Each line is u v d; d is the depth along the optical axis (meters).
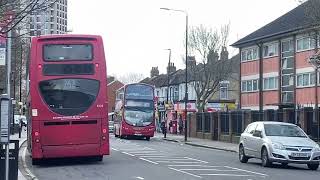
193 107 70.00
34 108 22.00
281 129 23.22
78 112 22.20
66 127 22.14
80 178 18.19
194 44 65.12
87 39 22.61
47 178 18.25
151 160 25.62
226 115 47.50
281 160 21.62
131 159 26.23
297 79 50.56
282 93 53.12
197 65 65.94
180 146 39.69
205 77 65.50
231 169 21.25
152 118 51.31
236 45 62.00
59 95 22.16
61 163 23.98
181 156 28.61
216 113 50.34
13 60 34.25
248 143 24.19
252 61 59.12
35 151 21.98
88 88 22.36
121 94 54.59
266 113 39.03
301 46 49.97
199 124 56.22
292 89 51.53
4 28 12.02
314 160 21.75
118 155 29.00
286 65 52.69
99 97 22.44
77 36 22.52
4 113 12.88
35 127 21.98
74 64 22.34
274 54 54.69
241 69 61.53
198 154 30.61
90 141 22.30
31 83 22.09
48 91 22.12
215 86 64.56
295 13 55.00
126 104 51.22
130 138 53.19
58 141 22.06
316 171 21.23
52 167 22.30
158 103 77.06
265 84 56.34
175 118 71.88
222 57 65.38
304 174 19.70
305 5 29.31
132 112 51.09
